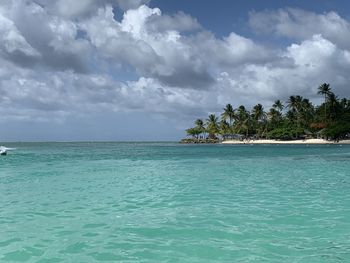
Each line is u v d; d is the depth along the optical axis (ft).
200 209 40.63
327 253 25.20
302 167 97.40
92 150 248.52
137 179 70.28
